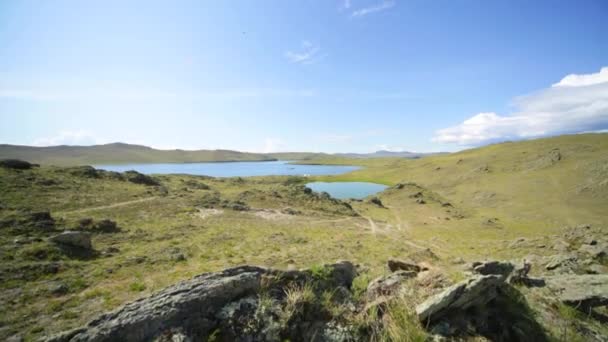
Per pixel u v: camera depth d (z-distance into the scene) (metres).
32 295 12.42
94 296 12.92
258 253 23.55
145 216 35.12
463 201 74.19
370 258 23.73
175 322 4.10
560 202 57.59
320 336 4.34
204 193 58.06
